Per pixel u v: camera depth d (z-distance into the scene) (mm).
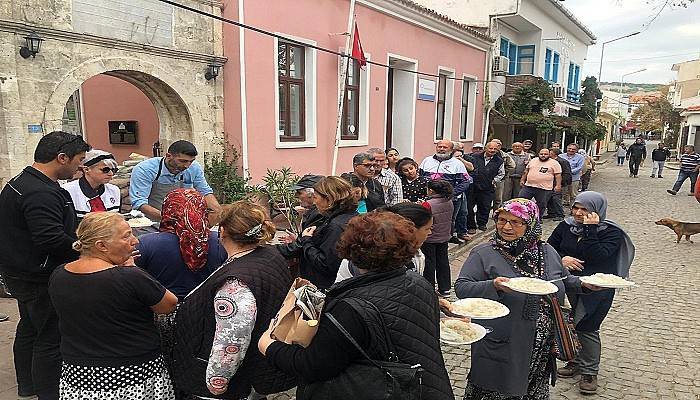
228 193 7746
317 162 10102
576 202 3852
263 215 2564
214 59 7902
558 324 3062
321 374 1772
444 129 15633
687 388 4207
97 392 2383
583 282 3363
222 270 2414
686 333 5395
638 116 67000
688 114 34844
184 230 2742
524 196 11531
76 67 6051
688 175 17469
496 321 2986
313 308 1923
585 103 28297
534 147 21219
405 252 1856
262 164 8625
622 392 4129
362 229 1872
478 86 17266
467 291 3129
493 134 18812
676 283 7262
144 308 2457
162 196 4762
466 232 9266
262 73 8406
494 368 2994
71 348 2416
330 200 3625
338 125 9695
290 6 8859
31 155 5672
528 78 19047
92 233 2373
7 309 5281
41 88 5727
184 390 2506
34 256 3096
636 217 13172
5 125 5414
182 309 2471
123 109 10062
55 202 3090
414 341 1763
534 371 3051
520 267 3154
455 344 2643
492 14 17453
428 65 13828
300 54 9586
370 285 1827
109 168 4207
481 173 9922
